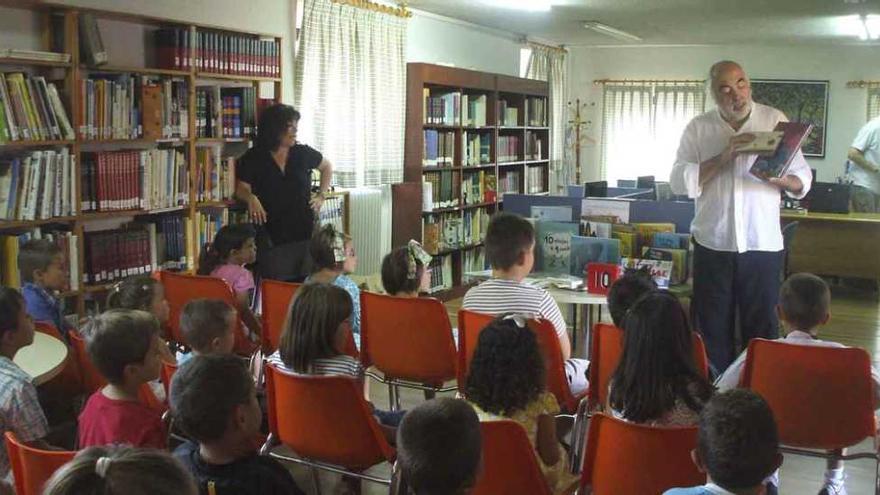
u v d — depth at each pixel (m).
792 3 7.54
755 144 3.96
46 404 3.30
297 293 2.90
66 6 4.23
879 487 2.94
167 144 5.07
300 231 5.53
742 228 4.13
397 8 7.57
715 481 1.76
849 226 8.54
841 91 11.50
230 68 5.25
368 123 7.20
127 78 4.58
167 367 2.80
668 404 2.34
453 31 9.08
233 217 5.43
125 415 2.32
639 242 4.84
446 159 8.27
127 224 4.80
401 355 3.66
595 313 6.30
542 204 6.36
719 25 9.37
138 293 3.40
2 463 2.39
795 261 8.77
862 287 9.03
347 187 6.95
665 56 12.24
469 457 1.73
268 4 6.04
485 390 2.35
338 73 6.79
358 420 2.62
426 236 8.01
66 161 4.21
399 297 3.57
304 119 6.50
